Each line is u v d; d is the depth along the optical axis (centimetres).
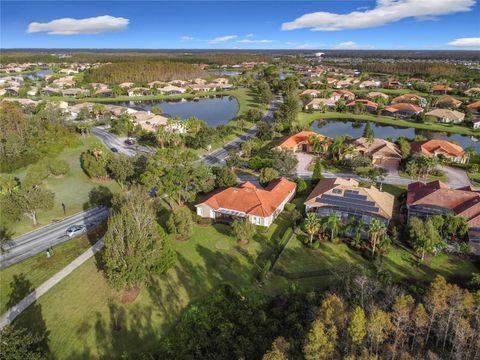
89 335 4597
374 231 5988
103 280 5581
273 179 9100
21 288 5425
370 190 7619
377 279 5331
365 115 18925
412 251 6306
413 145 11925
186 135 13762
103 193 8450
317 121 18362
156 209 7388
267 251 6406
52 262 6038
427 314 4338
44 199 7231
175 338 4575
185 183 8125
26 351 3772
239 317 4834
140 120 15538
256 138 13212
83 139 13450
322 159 11512
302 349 4047
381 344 4097
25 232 7106
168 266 5703
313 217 6381
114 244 5109
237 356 4188
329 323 4103
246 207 7325
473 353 4012
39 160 10756
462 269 5859
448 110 17650
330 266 5928
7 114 11269
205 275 5753
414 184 8488
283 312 4888
